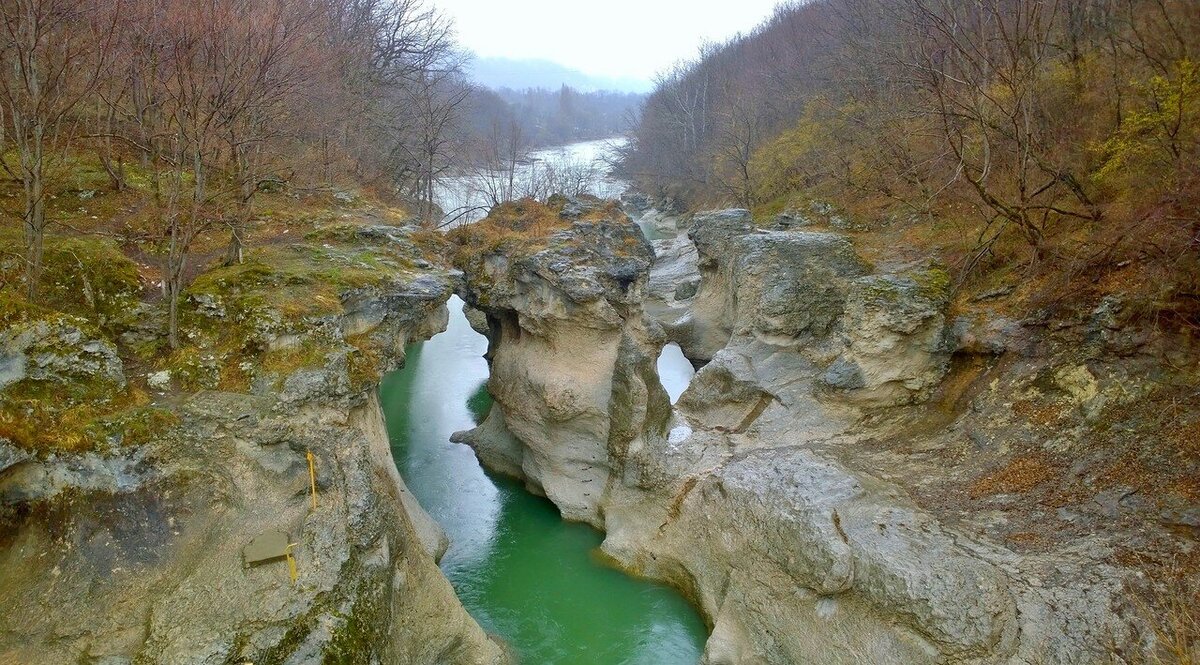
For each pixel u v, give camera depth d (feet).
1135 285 55.98
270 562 40.52
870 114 125.49
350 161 106.22
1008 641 42.11
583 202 84.89
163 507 40.96
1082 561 44.88
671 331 110.32
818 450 64.03
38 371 40.40
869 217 111.65
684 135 244.42
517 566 65.00
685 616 58.70
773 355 75.97
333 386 49.60
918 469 58.85
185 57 55.11
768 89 207.51
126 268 52.80
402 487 62.75
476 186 198.08
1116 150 66.08
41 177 47.19
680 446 67.31
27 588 37.27
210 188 71.20
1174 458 48.34
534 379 71.61
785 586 51.57
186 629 36.91
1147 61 73.10
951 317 67.31
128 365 47.14
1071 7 79.00
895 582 45.62
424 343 129.49
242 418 44.60
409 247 71.92
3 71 49.16
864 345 66.74
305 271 57.57
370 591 42.75
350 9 137.08
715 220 113.70
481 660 51.34
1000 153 82.74
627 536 65.72
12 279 47.85
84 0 54.60
